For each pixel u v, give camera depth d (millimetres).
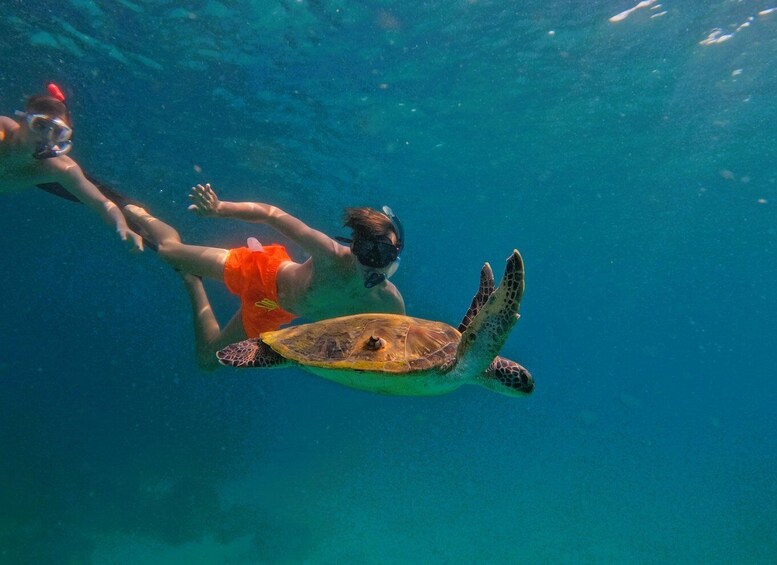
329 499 22641
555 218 38281
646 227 42125
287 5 12438
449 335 3434
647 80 17141
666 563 16469
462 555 17344
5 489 16719
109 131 19969
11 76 16125
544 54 15281
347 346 3240
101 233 32156
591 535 19172
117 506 17625
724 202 34125
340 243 4656
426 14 13047
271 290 5242
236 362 3553
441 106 18359
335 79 16000
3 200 27797
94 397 27094
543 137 21781
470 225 40656
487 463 30047
